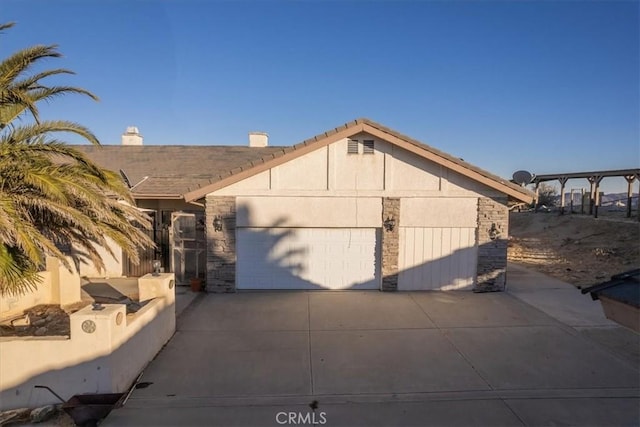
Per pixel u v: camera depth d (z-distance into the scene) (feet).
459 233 40.24
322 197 39.93
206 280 40.60
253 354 25.12
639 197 82.99
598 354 25.08
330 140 38.96
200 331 29.14
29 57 24.57
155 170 53.06
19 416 18.51
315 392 20.47
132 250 28.71
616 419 18.03
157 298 26.43
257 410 18.80
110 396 18.94
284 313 33.42
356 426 17.53
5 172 23.54
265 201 39.86
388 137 38.50
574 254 64.08
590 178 98.68
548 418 18.11
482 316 32.65
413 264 40.45
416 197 39.83
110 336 19.06
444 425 17.61
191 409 18.85
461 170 38.58
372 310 34.24
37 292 32.07
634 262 54.08
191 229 42.98
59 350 19.22
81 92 26.45
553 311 33.94
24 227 21.89
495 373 22.52
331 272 40.91
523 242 81.97
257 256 40.57
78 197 25.68
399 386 21.08
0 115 24.75
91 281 43.50
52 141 24.27
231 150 62.80
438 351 25.61
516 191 38.68
